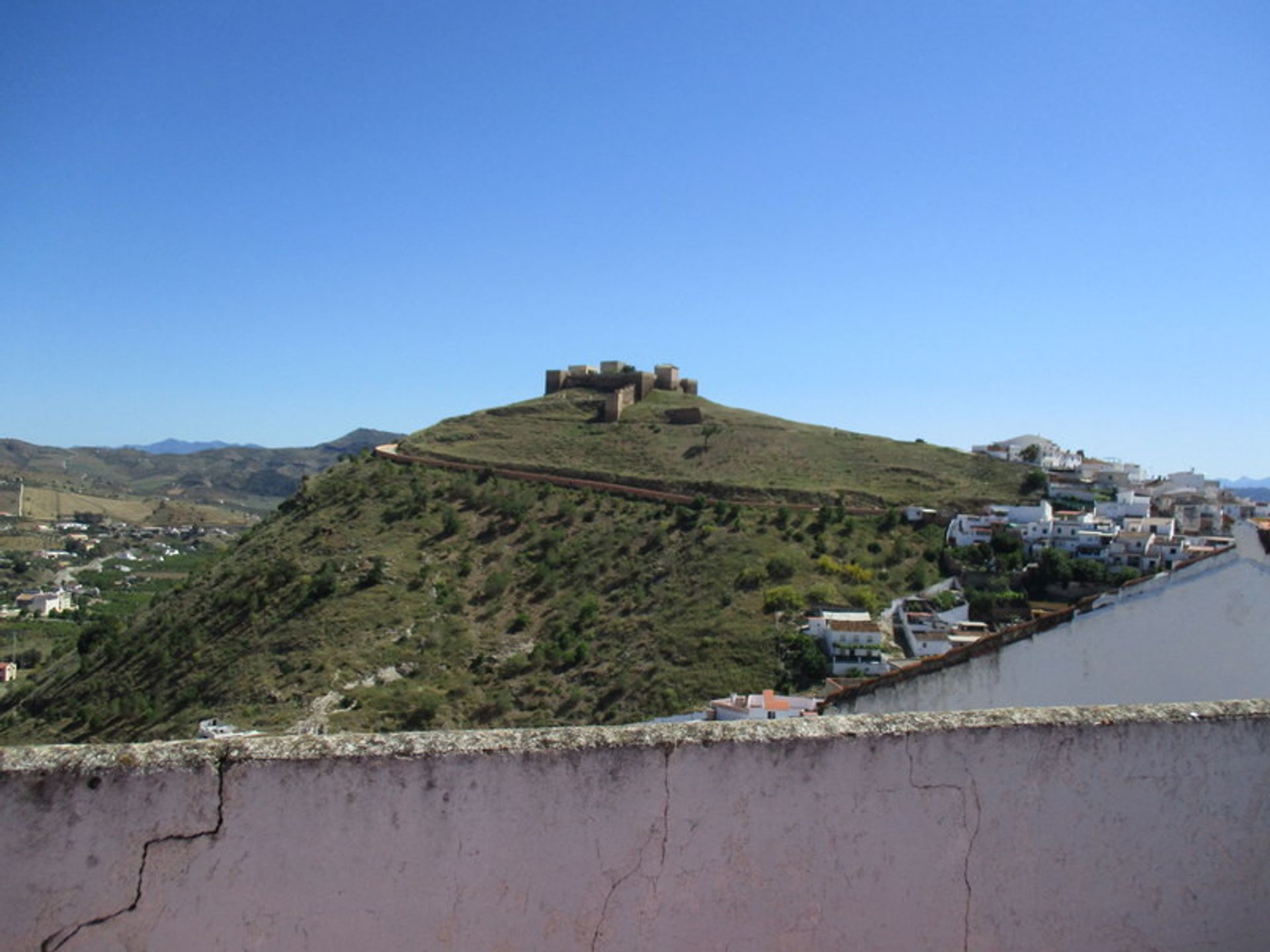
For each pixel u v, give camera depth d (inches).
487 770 132.6
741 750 140.0
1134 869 153.3
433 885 131.0
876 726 146.0
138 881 123.5
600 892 135.6
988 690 254.7
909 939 145.6
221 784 126.1
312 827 128.1
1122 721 154.0
